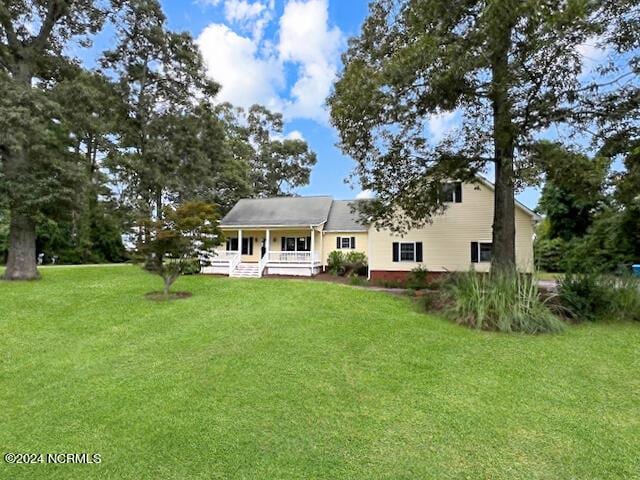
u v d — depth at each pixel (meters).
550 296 8.31
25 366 5.28
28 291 10.82
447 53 7.42
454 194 17.08
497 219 10.03
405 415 3.81
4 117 10.63
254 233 22.50
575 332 7.08
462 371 5.06
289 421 3.68
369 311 8.74
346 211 22.95
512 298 7.59
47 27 14.04
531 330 7.00
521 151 9.20
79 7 14.69
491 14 6.46
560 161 8.43
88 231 28.17
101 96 16.11
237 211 22.91
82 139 18.45
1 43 13.00
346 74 9.35
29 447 3.26
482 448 3.21
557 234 24.39
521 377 4.86
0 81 11.39
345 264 20.08
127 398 4.21
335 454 3.11
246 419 3.72
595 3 6.46
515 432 3.48
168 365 5.28
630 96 7.79
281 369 5.09
